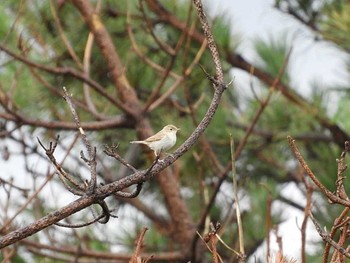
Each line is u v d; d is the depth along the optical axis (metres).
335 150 16.02
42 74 13.88
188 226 13.95
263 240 15.45
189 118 15.26
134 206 15.57
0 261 11.16
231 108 16.53
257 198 16.03
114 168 16.09
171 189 14.03
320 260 13.51
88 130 13.16
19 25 13.38
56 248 13.16
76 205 4.75
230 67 15.61
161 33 14.99
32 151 11.32
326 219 14.14
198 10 5.14
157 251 16.02
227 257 14.73
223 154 16.47
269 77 15.99
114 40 14.75
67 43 13.08
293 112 16.05
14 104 12.91
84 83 13.84
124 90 13.51
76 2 13.59
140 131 13.29
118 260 14.02
